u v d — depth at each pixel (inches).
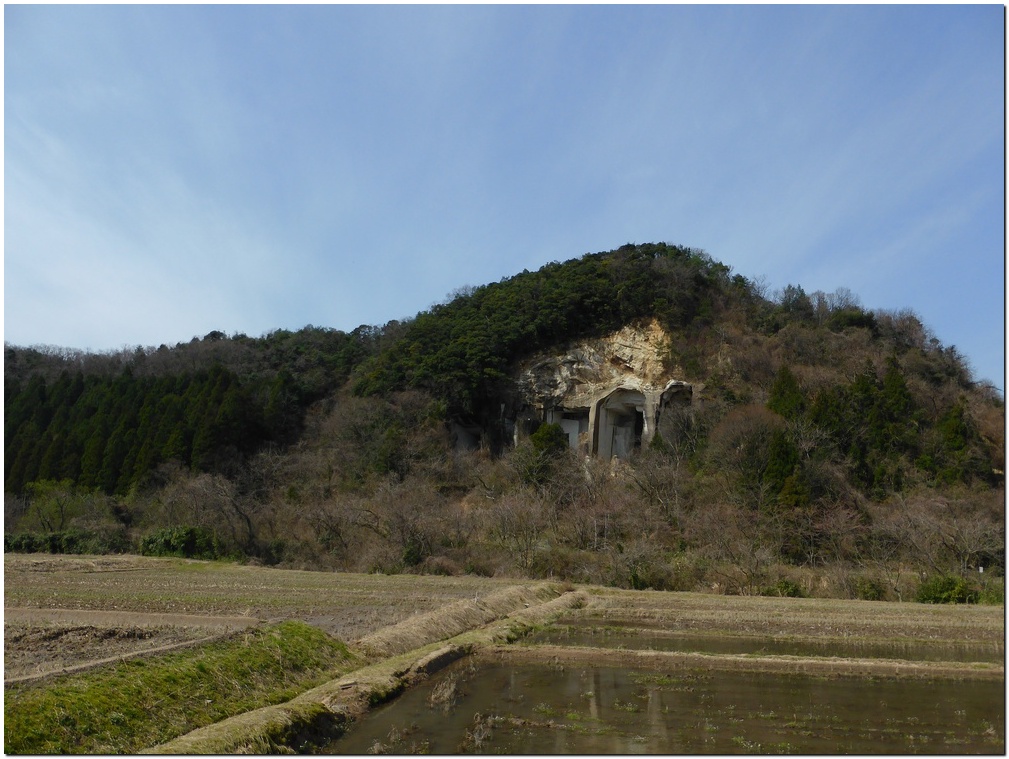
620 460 2610.7
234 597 1074.7
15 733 344.5
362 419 2751.0
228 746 377.7
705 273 3102.9
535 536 1758.1
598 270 3147.1
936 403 2365.9
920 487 1941.4
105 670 433.1
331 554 1888.5
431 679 610.2
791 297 3088.1
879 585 1401.3
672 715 507.5
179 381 3218.5
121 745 369.7
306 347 3777.1
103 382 3395.7
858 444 2100.1
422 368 2901.1
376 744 426.0
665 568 1524.4
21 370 3789.4
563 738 450.6
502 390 2992.1
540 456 2354.8
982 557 1497.3
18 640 640.4
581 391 2947.8
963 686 610.9
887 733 472.4
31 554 1989.4
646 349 2883.9
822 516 1692.9
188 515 2121.1
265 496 2411.4
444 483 2465.6
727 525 1672.0
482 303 3272.6
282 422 2989.7
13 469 2694.4
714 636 868.6
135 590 1155.9
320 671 561.3
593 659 695.1
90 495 2372.0
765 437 2015.3
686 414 2442.2
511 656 706.2
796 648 797.9
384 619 850.1
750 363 2628.0
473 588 1274.6
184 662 470.9
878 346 2716.5
